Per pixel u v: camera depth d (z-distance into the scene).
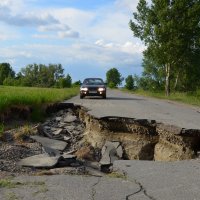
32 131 12.59
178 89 55.00
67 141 13.81
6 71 144.25
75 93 34.69
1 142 10.14
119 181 6.84
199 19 39.94
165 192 6.18
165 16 39.91
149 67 62.72
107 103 22.59
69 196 5.86
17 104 16.00
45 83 138.62
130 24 42.69
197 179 7.00
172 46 39.72
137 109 18.62
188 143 11.34
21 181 6.65
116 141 13.34
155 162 8.46
